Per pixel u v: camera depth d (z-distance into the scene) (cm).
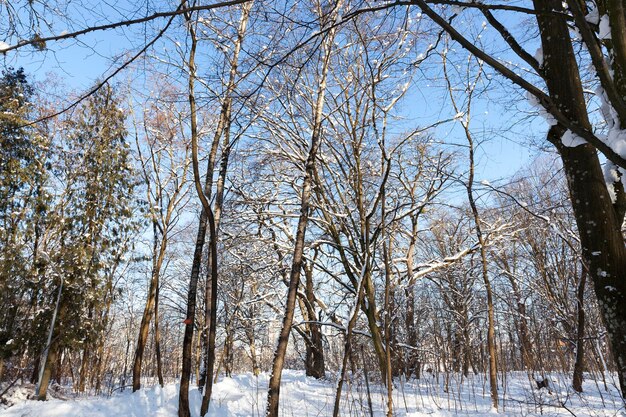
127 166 1409
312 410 987
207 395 852
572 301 1501
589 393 1081
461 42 254
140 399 961
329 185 1261
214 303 876
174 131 1513
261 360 2664
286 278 1644
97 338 1291
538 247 1566
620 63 258
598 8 292
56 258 1218
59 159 1368
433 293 1912
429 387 1270
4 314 1141
